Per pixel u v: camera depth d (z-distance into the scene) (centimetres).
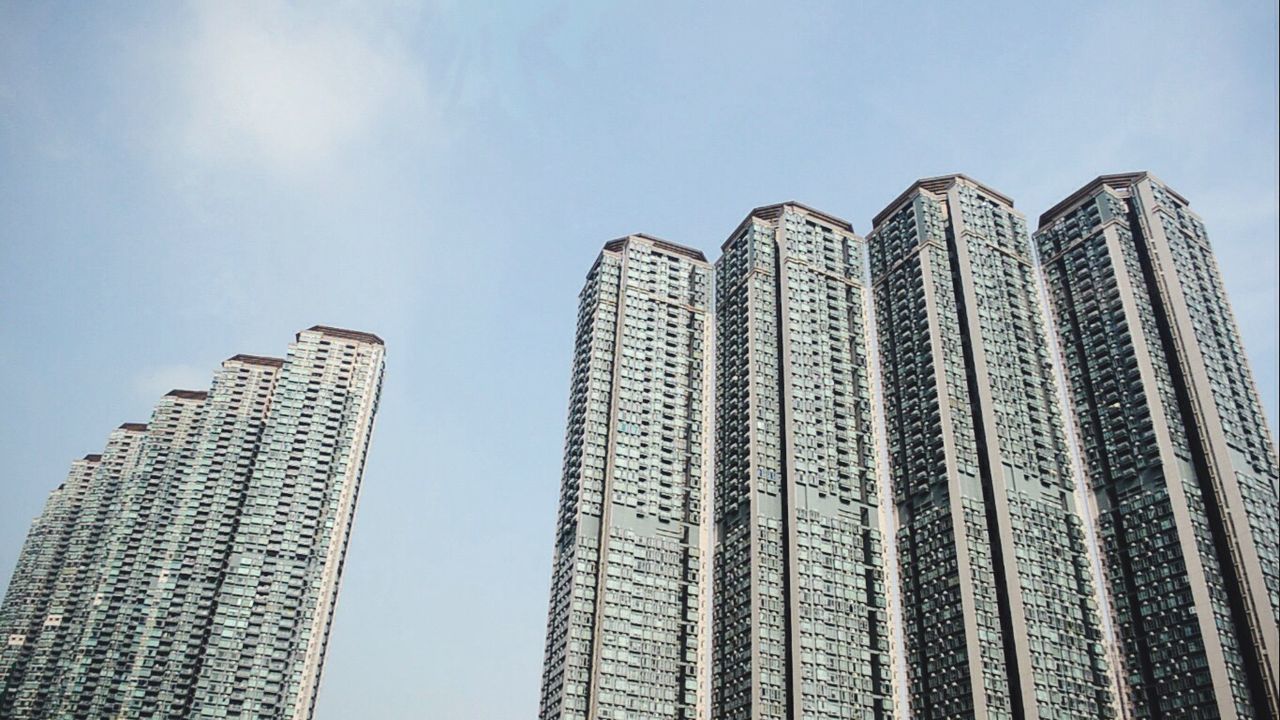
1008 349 18312
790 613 15825
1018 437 17088
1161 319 18150
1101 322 18538
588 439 18538
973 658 14688
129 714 19312
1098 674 15000
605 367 19675
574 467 18512
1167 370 17512
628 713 15650
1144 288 18525
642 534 17550
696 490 18550
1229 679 14062
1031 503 16362
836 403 18412
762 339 19312
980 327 18262
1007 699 14412
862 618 16062
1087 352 18588
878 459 18100
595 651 16050
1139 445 16862
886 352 19475
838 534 16762
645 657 16262
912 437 17800
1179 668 14738
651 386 19475
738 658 15900
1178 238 18962
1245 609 14912
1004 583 15438
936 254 19525
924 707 15262
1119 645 15762
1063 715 14250
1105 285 18725
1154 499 16200
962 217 19800
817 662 15275
